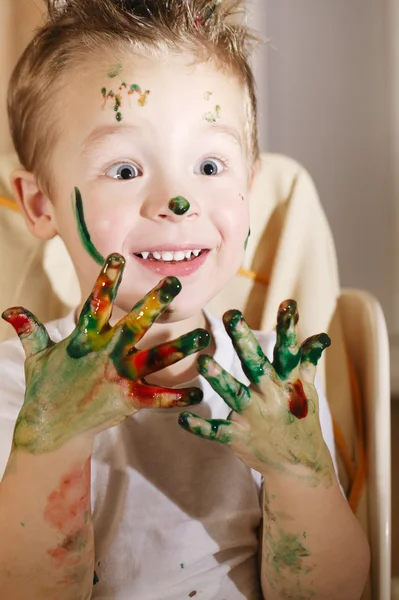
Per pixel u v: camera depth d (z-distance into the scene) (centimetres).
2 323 94
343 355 92
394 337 133
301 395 59
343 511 65
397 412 131
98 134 65
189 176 66
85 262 68
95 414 55
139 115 65
